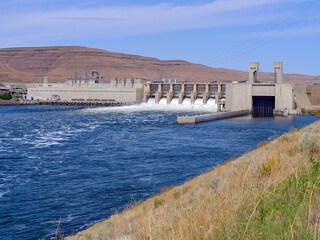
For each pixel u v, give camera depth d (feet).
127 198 133.39
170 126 366.63
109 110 590.96
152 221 40.57
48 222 113.39
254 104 520.83
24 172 181.47
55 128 360.89
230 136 291.38
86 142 271.69
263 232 30.01
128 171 176.76
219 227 31.42
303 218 31.07
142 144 257.14
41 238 101.81
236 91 510.17
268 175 57.57
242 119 438.81
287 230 29.12
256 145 243.81
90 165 193.57
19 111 601.21
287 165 57.72
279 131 320.09
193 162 192.85
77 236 78.18
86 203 130.21
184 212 43.57
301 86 549.95
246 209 36.27
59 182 160.97
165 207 67.82
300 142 77.71
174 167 181.98
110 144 260.21
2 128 363.97
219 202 40.65
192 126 364.99
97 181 160.04
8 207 128.67
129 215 81.46
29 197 140.05
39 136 306.96
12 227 110.32
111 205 126.52
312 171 46.73
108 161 202.18
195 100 645.51
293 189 39.52
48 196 140.56
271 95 497.46
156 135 301.84
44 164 199.11
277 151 90.12
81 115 509.76
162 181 155.43
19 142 276.62
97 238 62.95
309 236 27.48
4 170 186.09
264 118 449.89
